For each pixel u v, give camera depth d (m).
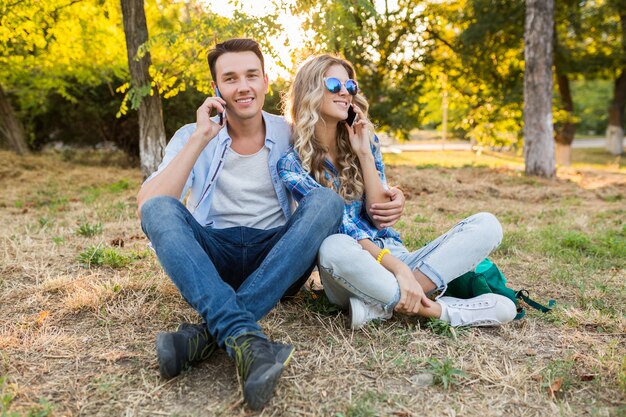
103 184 7.98
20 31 7.20
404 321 2.49
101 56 9.82
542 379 1.95
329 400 1.81
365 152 2.60
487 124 13.52
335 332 2.38
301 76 2.59
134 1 6.57
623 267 3.58
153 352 2.16
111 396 1.82
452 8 13.49
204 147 2.36
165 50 7.10
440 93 14.41
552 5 8.98
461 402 1.81
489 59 13.02
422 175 8.62
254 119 2.46
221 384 1.90
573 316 2.55
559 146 17.92
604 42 16.92
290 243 2.08
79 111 10.55
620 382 1.89
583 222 5.15
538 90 9.07
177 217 2.05
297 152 2.56
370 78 11.66
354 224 2.51
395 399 1.82
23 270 3.27
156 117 7.04
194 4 8.02
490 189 7.51
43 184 7.86
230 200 2.53
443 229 4.68
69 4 7.53
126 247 3.90
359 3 5.82
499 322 2.42
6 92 12.16
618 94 22.23
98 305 2.63
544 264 3.61
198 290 1.91
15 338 2.27
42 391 1.87
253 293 2.01
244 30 5.64
